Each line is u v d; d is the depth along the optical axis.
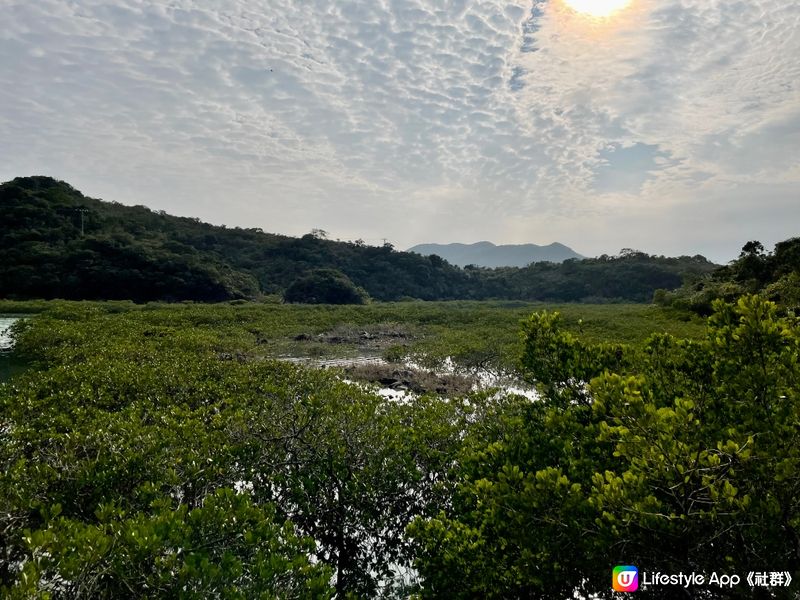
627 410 3.76
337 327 35.09
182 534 4.17
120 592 3.76
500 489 4.33
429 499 7.01
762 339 4.20
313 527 6.63
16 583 3.29
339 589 6.26
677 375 5.59
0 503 4.75
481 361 21.77
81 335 20.50
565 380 5.63
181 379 11.84
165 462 6.12
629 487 3.64
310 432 7.39
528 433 5.68
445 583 4.69
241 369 13.57
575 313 41.69
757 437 3.76
